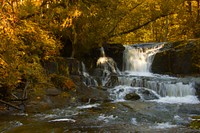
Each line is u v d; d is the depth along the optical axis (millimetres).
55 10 12492
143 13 19375
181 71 16875
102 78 14617
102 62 16641
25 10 11070
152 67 17812
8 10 7148
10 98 10250
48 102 10672
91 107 10609
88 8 13391
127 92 13031
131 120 8867
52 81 12445
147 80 14094
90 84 14133
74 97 11719
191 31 25047
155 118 9094
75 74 14547
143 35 31312
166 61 17406
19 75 9836
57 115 9438
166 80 14305
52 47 12430
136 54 18547
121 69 17594
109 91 13086
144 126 8195
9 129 7754
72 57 15586
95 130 7703
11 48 8844
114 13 15555
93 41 15641
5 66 9016
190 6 24672
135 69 18250
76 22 14250
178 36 28219
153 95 13086
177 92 13508
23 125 8172
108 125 8258
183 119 9008
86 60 16172
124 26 19250
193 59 16656
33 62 11367
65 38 15430
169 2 19547
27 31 10211
